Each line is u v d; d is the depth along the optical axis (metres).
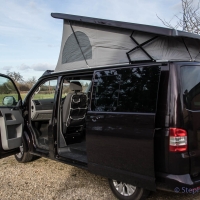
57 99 4.38
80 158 4.00
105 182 4.12
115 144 3.19
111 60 3.75
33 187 4.01
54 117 4.37
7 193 3.82
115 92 3.32
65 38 4.43
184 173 2.75
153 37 3.36
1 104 4.55
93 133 3.46
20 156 5.15
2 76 4.68
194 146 2.83
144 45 3.45
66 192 3.79
